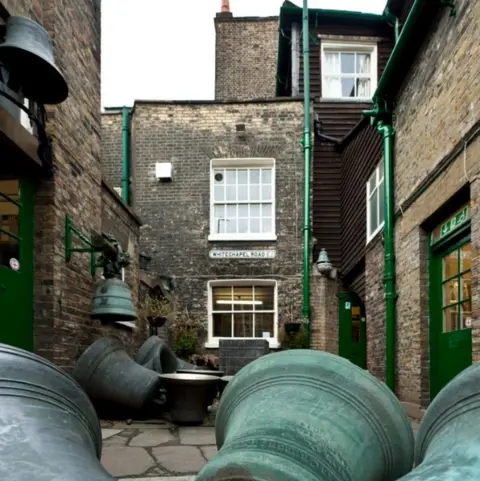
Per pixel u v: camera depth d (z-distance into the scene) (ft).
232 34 52.54
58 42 18.92
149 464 12.55
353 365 6.78
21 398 5.39
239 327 38.70
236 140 39.42
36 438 4.79
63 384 6.17
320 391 6.34
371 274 28.53
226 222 39.70
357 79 41.06
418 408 20.17
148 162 39.73
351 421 6.02
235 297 39.06
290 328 36.27
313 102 39.34
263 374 6.87
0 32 14.02
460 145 16.61
